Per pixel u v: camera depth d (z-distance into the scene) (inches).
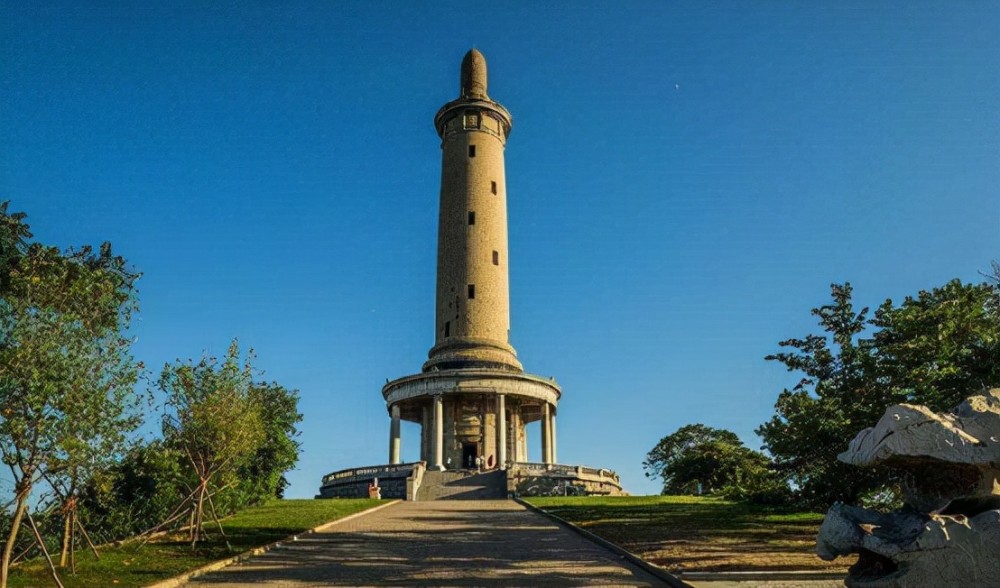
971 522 589.6
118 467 1169.4
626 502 1908.2
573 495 2380.7
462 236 2987.2
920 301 1277.1
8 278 1205.7
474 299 2908.5
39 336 891.4
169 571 978.7
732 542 1153.4
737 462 3316.9
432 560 1062.4
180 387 1285.7
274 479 2018.9
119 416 946.7
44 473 884.6
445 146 3169.3
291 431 2116.1
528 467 2488.9
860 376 1268.5
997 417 608.7
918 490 653.9
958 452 602.9
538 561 1040.2
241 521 1530.5
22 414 865.5
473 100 3159.5
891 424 633.0
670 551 1069.1
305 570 999.0
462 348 2856.8
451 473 2508.6
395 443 2859.3
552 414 3014.3
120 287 1087.0
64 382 882.8
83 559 1066.1
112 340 950.4
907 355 1173.1
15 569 983.0
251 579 942.4
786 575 862.5
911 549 597.3
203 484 1254.9
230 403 1296.8
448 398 2837.1
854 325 1349.7
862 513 659.4
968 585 581.6
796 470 1311.5
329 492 2694.4
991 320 1190.3
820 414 1254.3
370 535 1346.0
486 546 1192.2
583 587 861.2
